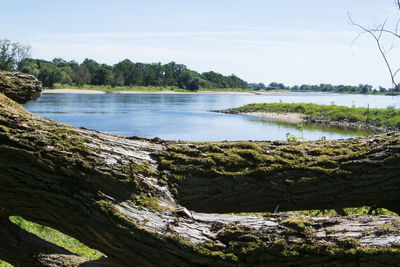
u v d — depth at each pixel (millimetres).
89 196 2449
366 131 27531
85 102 53812
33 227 5273
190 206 2725
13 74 3848
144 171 2666
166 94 116625
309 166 2754
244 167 2781
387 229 2135
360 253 2053
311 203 2760
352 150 2859
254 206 2805
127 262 2420
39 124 2777
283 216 2439
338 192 2711
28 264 2674
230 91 180500
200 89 167125
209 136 22578
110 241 2383
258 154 2850
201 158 2824
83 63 150250
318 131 27250
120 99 67938
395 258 1995
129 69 142125
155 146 2979
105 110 39281
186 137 21797
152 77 149500
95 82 129000
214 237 2314
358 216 2381
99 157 2617
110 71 128875
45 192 2473
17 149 2502
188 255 2232
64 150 2572
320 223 2324
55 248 2770
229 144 2996
